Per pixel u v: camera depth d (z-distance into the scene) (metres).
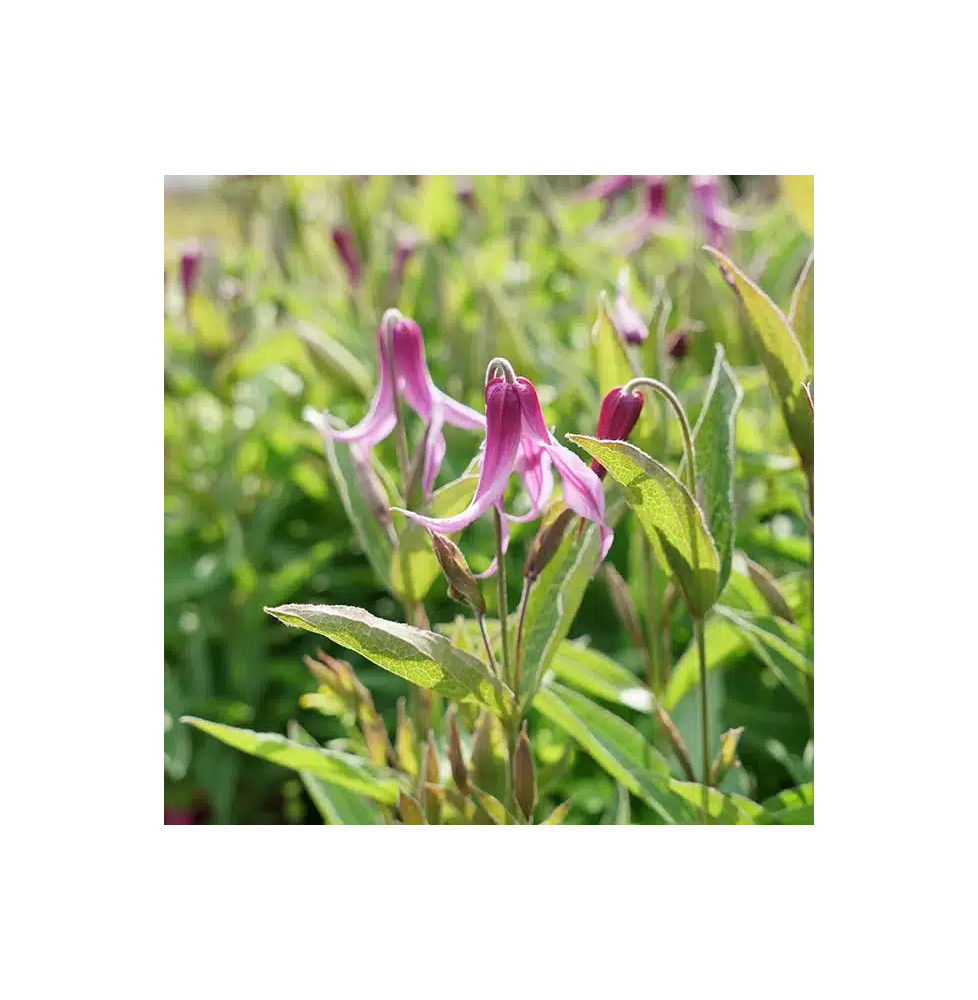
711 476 0.82
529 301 1.15
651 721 0.94
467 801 0.82
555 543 0.79
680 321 0.98
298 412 1.10
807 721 0.97
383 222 1.19
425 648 0.78
